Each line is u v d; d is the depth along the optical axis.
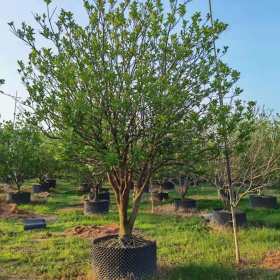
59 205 11.45
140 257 4.39
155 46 4.24
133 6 4.10
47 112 4.18
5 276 4.89
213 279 4.41
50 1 4.23
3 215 9.52
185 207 9.74
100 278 4.45
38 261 5.47
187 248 5.89
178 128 4.21
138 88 3.95
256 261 5.16
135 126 4.29
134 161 4.16
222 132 4.22
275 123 7.39
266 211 9.56
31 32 4.21
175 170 5.00
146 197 12.47
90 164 4.50
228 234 6.82
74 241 6.63
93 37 4.14
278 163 6.61
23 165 11.62
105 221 8.59
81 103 3.83
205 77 4.28
